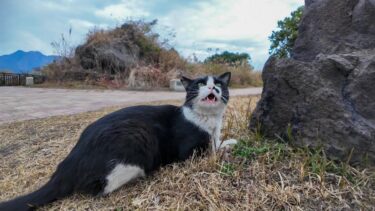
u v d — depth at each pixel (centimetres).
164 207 51
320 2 74
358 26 67
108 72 315
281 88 66
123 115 60
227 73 65
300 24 78
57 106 168
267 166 58
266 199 51
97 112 136
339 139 57
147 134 58
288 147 63
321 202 49
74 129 103
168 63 330
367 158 55
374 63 58
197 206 51
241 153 62
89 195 57
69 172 57
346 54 63
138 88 283
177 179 57
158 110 64
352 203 49
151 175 60
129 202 54
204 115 61
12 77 342
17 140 98
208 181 55
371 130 55
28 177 71
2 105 173
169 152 61
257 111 71
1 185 69
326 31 71
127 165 55
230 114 92
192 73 316
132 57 325
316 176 54
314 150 59
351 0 69
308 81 62
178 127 62
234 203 51
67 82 313
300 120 62
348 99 59
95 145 56
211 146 62
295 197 50
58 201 57
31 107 165
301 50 75
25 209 54
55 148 87
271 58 70
